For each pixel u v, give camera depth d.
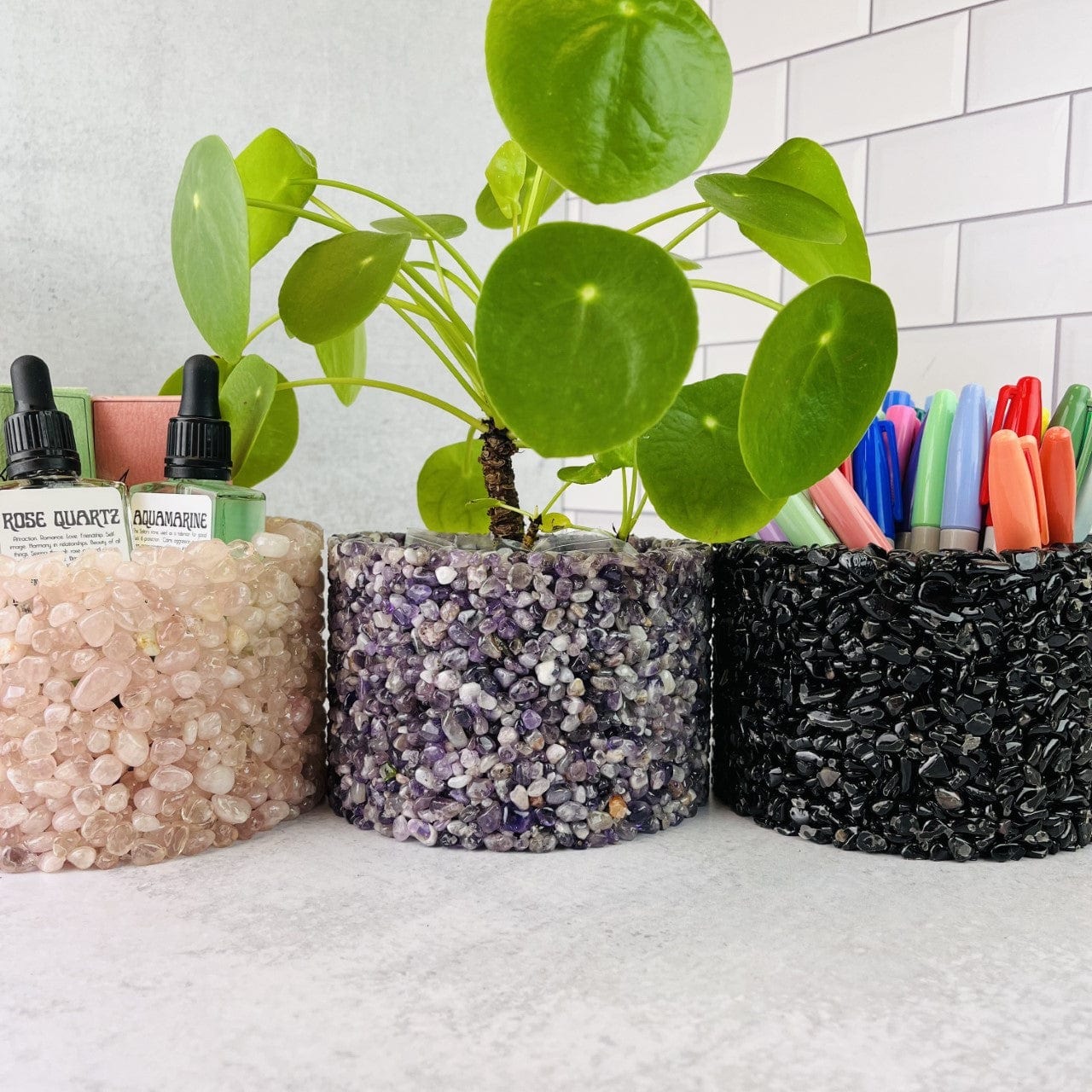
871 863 0.57
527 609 0.55
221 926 0.48
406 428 1.01
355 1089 0.35
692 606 0.62
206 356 0.64
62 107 0.75
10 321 0.74
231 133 0.85
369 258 0.55
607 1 0.41
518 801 0.56
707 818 0.65
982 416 0.63
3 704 0.52
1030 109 0.81
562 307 0.41
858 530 0.62
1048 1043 0.39
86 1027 0.39
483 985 0.42
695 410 0.55
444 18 1.02
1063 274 0.80
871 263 0.91
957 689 0.56
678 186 1.06
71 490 0.57
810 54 0.94
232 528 0.61
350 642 0.61
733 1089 0.35
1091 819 0.59
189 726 0.56
